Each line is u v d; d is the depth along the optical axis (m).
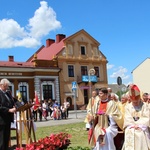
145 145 6.36
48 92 44.47
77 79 48.44
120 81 17.53
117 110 7.22
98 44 52.03
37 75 43.41
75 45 49.25
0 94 8.20
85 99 48.91
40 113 27.92
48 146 7.58
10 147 10.80
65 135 8.40
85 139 11.98
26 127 9.74
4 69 40.91
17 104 9.21
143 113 6.62
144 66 50.84
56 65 46.16
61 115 29.11
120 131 7.25
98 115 7.29
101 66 51.91
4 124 8.03
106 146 7.06
